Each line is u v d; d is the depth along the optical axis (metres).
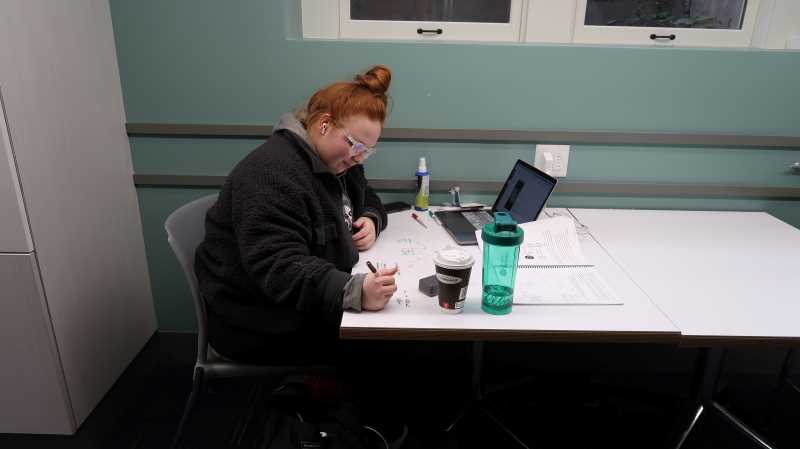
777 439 1.70
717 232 1.63
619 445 1.67
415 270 1.29
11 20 1.30
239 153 1.84
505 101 1.77
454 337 1.04
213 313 1.33
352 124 1.20
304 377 1.44
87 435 1.63
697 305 1.16
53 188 1.47
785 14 1.82
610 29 1.86
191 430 1.68
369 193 1.64
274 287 1.11
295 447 1.28
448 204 1.84
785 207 1.89
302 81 1.75
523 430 1.73
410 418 1.78
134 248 1.90
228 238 1.25
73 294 1.58
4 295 1.44
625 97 1.77
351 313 1.08
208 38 1.71
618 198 1.88
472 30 1.85
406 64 1.73
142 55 1.73
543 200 1.52
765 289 1.24
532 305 1.13
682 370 2.05
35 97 1.39
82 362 1.64
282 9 1.68
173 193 1.90
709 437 1.70
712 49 1.71
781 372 1.81
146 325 2.01
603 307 1.13
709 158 1.84
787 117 1.79
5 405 1.58
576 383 1.92
